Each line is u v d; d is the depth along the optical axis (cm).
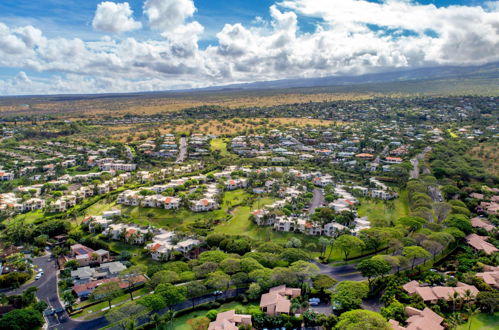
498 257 14538
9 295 13462
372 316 10144
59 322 11794
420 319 10544
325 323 10800
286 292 12350
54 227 18725
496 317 11250
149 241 17425
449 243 16012
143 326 11275
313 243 16575
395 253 15975
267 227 19025
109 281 13688
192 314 11900
